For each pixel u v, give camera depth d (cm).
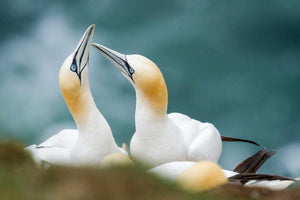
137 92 1100
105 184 574
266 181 902
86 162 1055
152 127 1085
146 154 1095
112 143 1080
